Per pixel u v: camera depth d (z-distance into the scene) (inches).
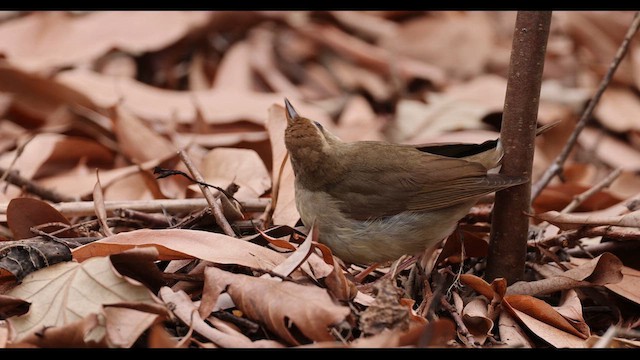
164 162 461.7
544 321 335.0
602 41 695.1
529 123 339.9
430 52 692.1
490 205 417.1
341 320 279.7
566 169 556.7
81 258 322.3
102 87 561.9
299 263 309.0
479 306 343.3
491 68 697.6
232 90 611.2
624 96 652.7
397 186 355.3
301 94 653.3
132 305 283.9
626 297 355.6
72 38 612.7
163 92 575.5
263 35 682.8
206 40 670.5
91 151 487.8
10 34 606.5
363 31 708.7
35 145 481.7
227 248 325.1
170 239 326.0
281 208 392.8
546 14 325.1
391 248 363.3
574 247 387.9
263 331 300.7
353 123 602.5
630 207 408.5
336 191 361.4
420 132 582.6
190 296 323.9
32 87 546.0
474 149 370.9
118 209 380.2
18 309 305.0
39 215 362.6
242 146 495.2
